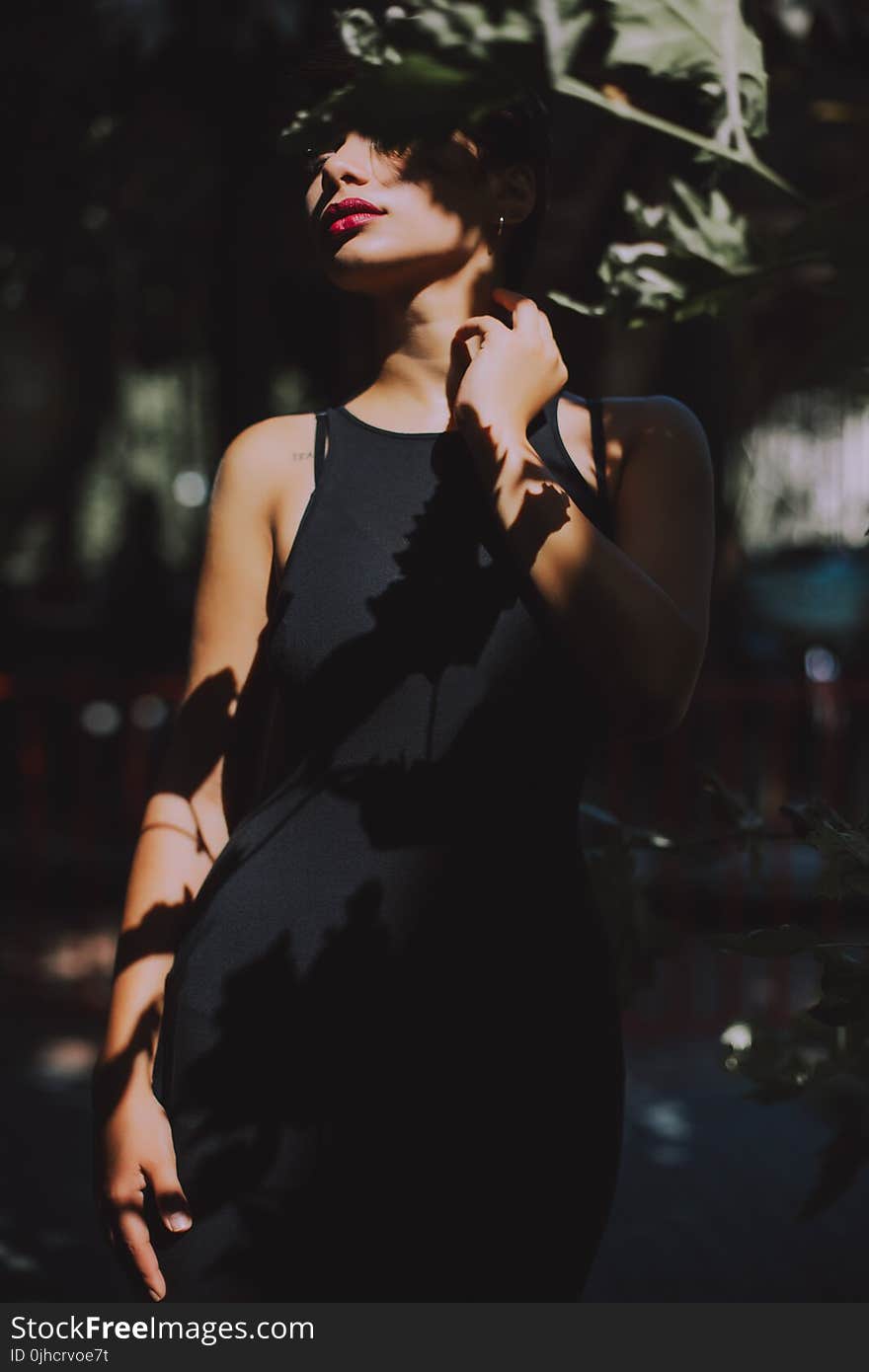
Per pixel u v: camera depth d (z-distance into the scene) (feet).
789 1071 3.90
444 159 4.39
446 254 4.49
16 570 55.57
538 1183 4.15
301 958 4.17
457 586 4.28
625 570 4.10
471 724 4.24
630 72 3.71
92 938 21.07
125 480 55.42
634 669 4.09
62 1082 15.40
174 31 18.21
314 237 4.66
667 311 4.10
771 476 42.83
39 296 22.34
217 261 30.14
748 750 21.20
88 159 19.94
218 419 31.48
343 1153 4.09
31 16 18.78
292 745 4.49
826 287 3.60
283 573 4.45
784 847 20.30
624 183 13.03
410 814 4.23
